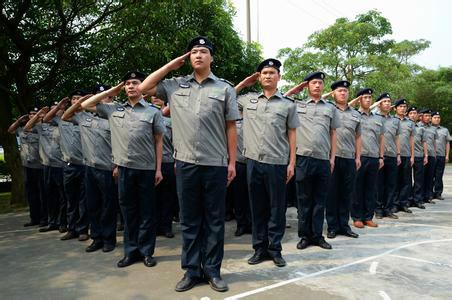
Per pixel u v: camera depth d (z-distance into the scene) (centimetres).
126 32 769
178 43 772
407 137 672
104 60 770
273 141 366
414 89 1578
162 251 427
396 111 698
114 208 434
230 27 912
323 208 436
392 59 1441
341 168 484
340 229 492
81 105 394
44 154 535
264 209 379
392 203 623
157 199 503
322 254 409
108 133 431
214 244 319
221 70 898
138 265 378
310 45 1451
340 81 503
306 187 431
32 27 739
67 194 489
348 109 502
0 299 304
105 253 423
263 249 383
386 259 391
